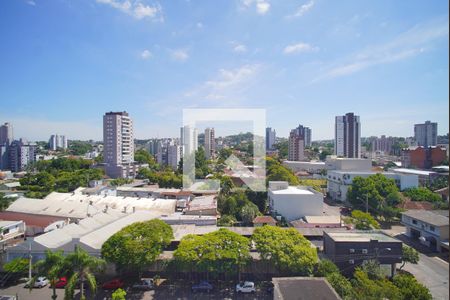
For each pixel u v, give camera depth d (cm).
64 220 3550
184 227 3120
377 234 2570
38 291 2112
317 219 3756
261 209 4266
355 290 1819
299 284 1731
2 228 3092
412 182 5250
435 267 2525
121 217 3456
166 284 2214
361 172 5484
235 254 2058
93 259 1808
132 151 9531
